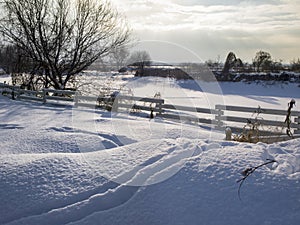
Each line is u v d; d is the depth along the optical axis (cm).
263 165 270
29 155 344
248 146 325
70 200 256
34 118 874
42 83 1745
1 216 247
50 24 1655
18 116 923
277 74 2786
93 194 262
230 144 337
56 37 1639
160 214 233
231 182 249
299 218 211
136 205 243
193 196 241
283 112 788
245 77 2827
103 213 240
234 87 2661
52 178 284
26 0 1570
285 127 768
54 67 1662
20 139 533
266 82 2725
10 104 1269
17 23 1623
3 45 1725
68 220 238
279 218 214
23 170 297
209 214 226
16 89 1479
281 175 253
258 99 1988
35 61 1695
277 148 310
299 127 757
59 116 916
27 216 244
